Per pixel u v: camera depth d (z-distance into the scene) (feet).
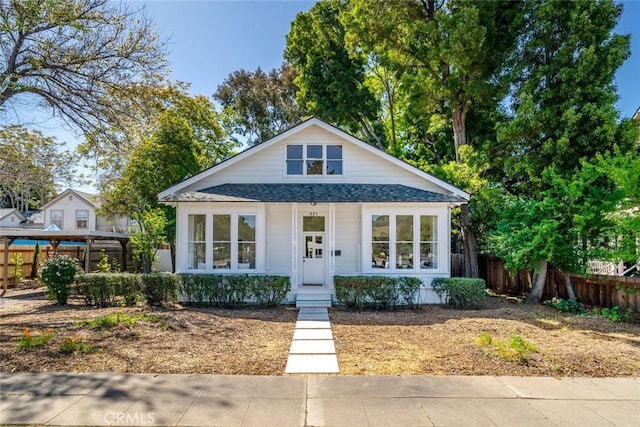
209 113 73.77
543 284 40.65
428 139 77.87
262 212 41.04
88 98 36.09
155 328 25.07
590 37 37.52
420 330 27.04
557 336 25.46
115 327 24.85
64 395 15.20
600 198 35.32
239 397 15.21
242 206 41.04
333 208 40.65
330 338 24.68
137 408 14.16
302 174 45.47
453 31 47.52
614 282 33.63
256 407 14.34
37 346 20.70
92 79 35.65
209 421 13.24
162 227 46.32
